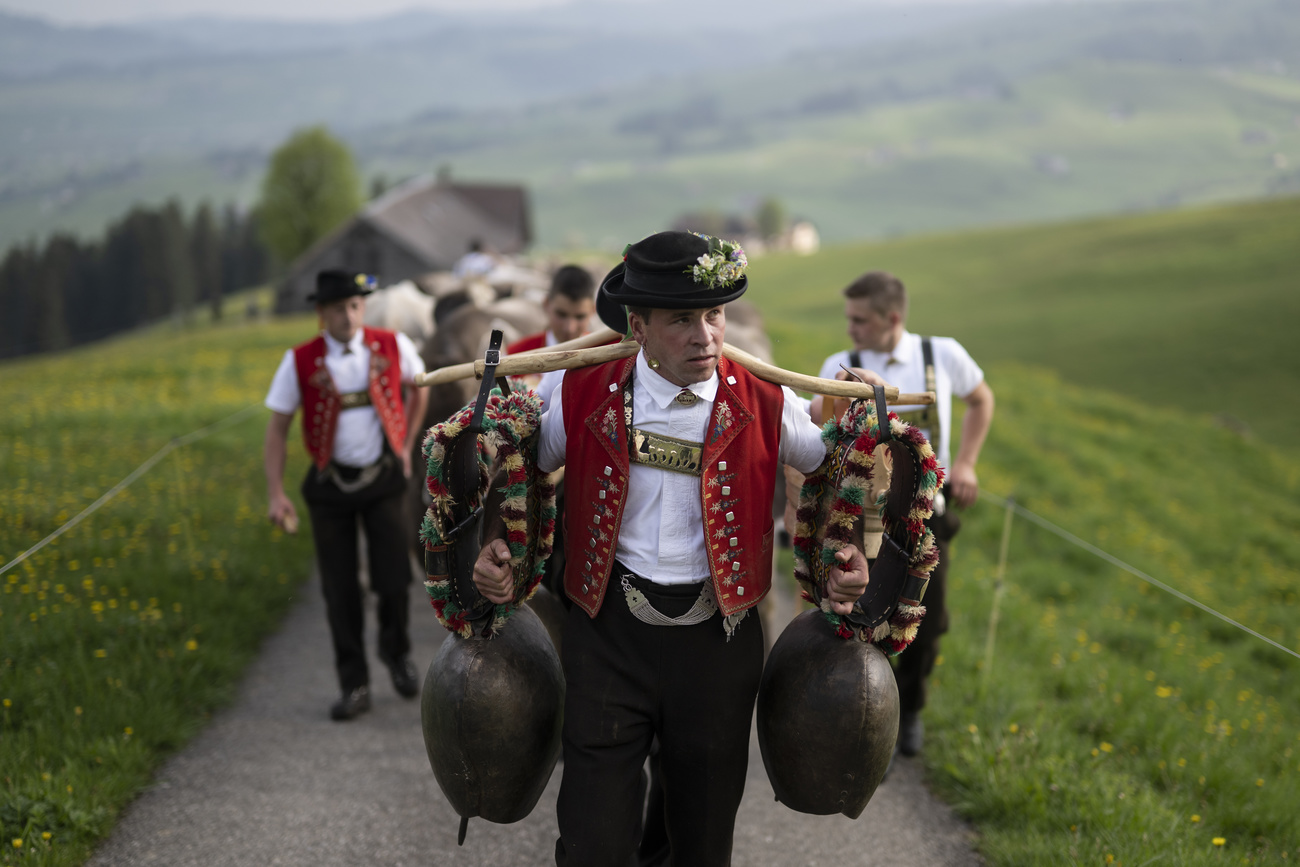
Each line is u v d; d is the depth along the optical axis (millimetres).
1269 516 15016
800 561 2865
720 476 2635
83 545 6473
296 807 4078
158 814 3975
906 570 2725
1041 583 8844
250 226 112062
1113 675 6051
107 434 10422
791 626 2867
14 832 3602
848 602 2646
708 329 2537
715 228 159500
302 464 9812
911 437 2641
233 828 3898
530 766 2715
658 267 2477
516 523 2658
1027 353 37219
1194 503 14352
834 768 2674
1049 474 13297
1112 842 3715
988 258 60844
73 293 100688
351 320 4742
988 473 12648
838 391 2742
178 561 6500
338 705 4918
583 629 2727
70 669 4805
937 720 4859
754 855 3838
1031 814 3980
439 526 2650
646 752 2729
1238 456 18922
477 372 2746
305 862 3695
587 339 3020
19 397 13984
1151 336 37531
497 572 2566
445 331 6367
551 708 2750
